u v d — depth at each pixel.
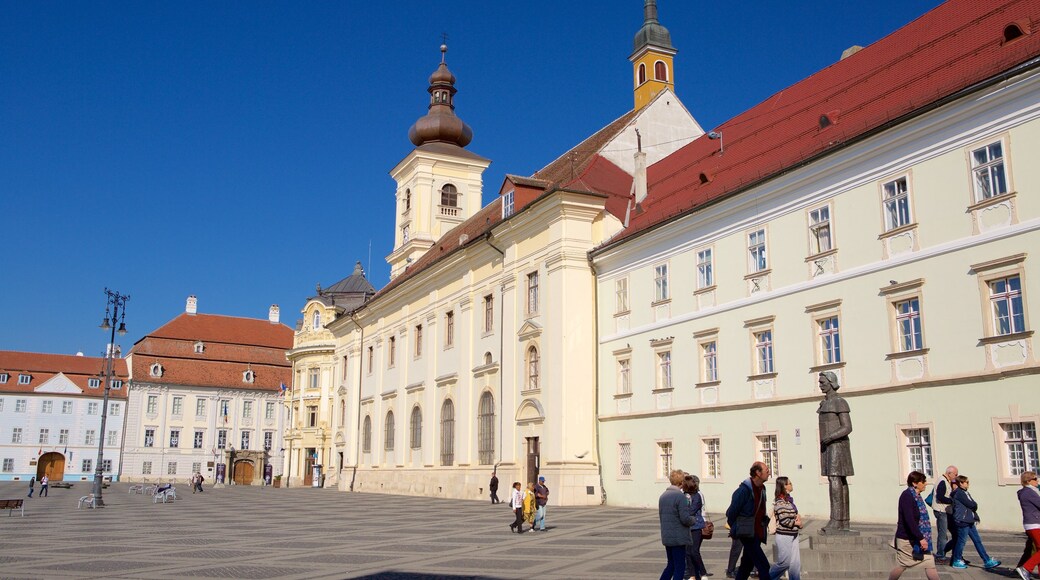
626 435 38.06
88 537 26.38
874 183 27.08
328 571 17.69
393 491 60.31
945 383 24.14
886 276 26.30
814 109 34.00
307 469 93.00
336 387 78.75
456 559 19.67
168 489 53.41
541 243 42.94
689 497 15.12
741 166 35.59
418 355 58.94
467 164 72.56
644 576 16.22
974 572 16.05
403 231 73.62
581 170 45.59
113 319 49.12
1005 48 25.11
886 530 23.31
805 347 29.00
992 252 23.28
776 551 13.02
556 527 28.34
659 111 49.44
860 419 26.75
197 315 117.50
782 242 30.44
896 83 29.64
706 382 33.41
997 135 23.47
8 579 16.44
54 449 104.00
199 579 16.44
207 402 110.19
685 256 35.28
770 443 30.27
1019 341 22.39
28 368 106.88
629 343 38.28
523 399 43.12
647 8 53.62
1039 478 21.64
